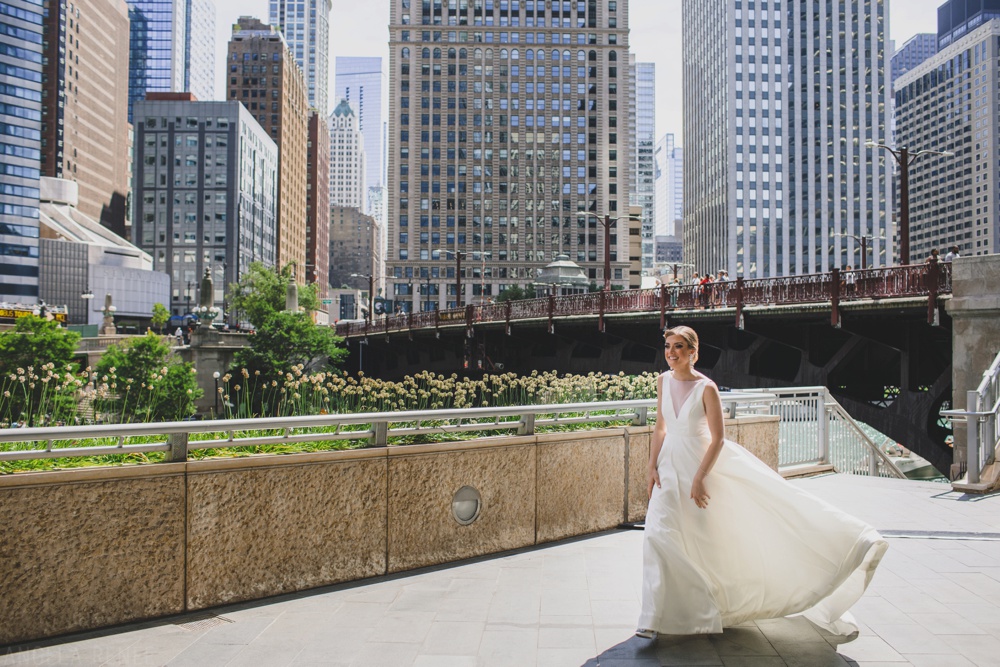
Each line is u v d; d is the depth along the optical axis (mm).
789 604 4727
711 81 163625
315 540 5992
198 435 7848
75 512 4957
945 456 19625
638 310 28719
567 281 53438
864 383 25641
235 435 8211
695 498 4703
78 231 124625
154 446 5328
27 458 4766
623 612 5457
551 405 7477
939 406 20734
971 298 15859
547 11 127625
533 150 127312
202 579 5453
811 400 11859
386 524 6379
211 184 140125
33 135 104625
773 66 152500
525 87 127562
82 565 4980
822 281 20781
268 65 175125
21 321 37000
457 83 127125
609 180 127562
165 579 5297
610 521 8148
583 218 127000
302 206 198500
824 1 153250
